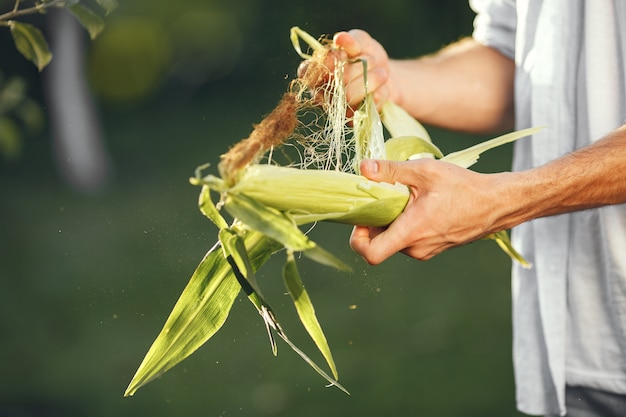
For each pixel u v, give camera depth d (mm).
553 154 2754
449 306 7941
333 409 5766
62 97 14625
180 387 6172
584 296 2723
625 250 2621
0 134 4969
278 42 20984
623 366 2697
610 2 2639
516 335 2949
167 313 8016
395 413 5676
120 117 19797
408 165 2322
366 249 2357
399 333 7270
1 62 17516
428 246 2387
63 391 6336
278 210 2219
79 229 11766
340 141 2602
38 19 14391
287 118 2189
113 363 6902
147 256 9844
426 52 19797
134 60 19750
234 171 2143
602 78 2646
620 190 2441
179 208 11102
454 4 19734
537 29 2789
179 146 17328
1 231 11867
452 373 6320
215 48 21016
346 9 18875
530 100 2848
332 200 2250
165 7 20125
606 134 2557
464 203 2340
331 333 7266
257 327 6992
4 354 7207
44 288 9195
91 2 4805
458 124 3193
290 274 2199
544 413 2904
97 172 14688
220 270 2385
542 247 2762
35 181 14758
